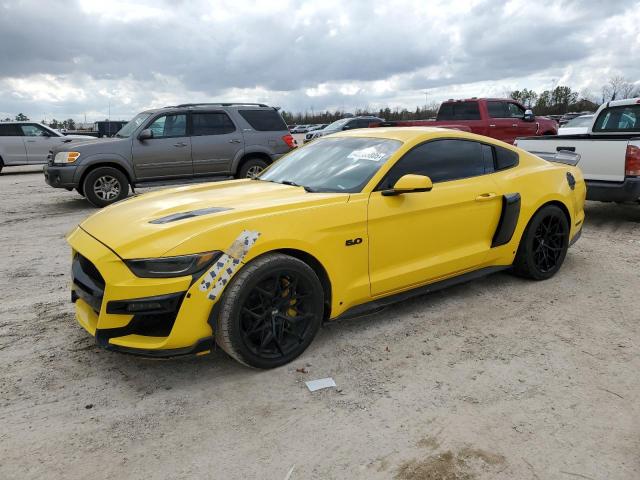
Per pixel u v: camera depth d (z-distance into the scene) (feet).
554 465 8.13
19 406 9.84
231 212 10.84
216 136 33.94
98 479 7.95
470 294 15.40
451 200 13.58
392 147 13.55
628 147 22.65
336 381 10.64
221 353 11.95
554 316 13.76
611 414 9.41
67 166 30.63
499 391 10.21
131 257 9.81
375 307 12.58
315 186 13.32
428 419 9.34
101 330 10.10
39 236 23.95
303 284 11.19
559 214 16.30
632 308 14.26
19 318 13.93
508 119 51.34
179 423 9.32
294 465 8.21
